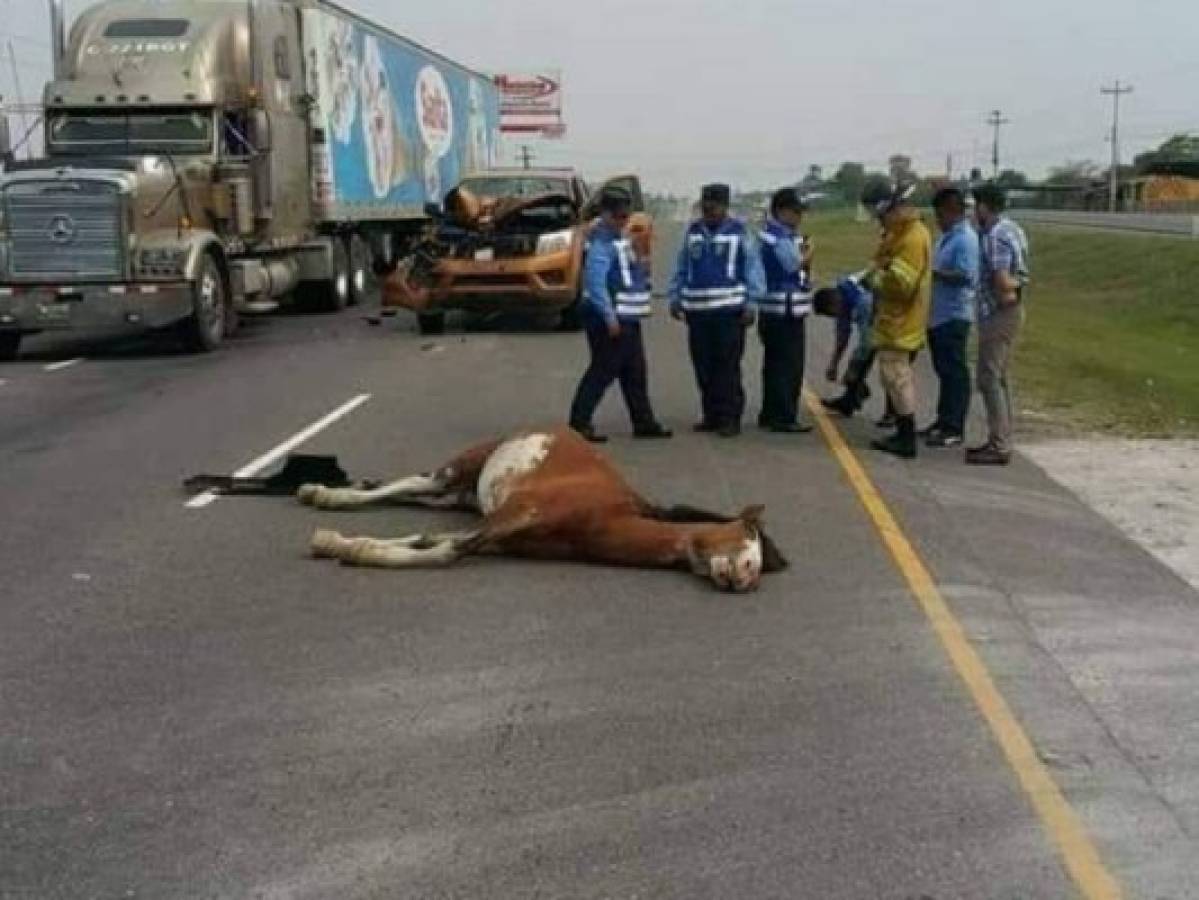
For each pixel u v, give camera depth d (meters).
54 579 7.52
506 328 21.39
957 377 11.02
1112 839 4.54
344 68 24.78
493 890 4.21
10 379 16.39
